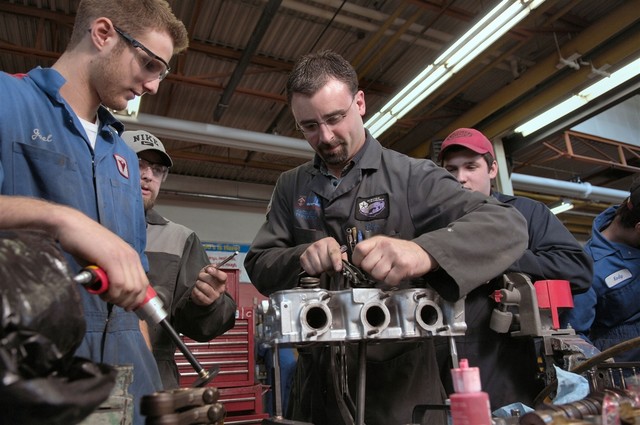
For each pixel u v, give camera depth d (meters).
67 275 0.39
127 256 0.62
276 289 1.08
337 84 1.04
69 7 3.12
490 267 0.80
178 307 1.52
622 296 1.65
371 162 1.10
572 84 3.28
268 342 0.77
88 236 0.59
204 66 3.77
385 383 0.95
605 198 5.47
